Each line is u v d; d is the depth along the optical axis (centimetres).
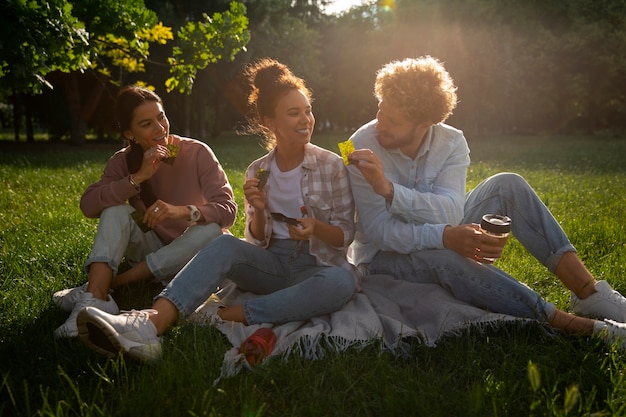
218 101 3152
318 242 298
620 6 2923
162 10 2123
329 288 271
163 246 333
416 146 308
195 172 335
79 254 409
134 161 318
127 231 302
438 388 216
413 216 293
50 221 534
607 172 1085
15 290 327
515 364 233
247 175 324
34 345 253
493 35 2975
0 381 218
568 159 1438
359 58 3656
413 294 288
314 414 201
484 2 2972
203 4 2242
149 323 239
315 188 301
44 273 362
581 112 3934
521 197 294
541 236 290
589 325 258
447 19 3059
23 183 839
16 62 491
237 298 302
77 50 611
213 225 313
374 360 239
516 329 266
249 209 317
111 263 289
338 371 227
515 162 1366
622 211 625
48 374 224
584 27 2878
